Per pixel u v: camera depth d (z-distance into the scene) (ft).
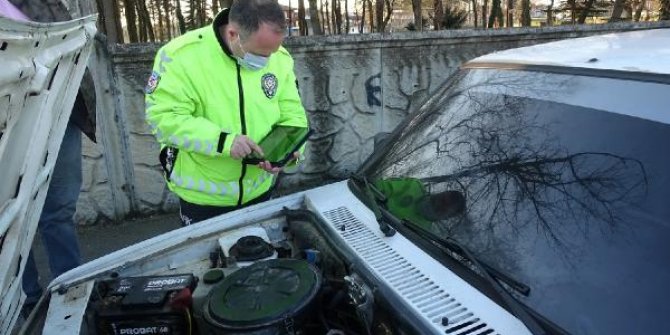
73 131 9.82
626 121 4.80
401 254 5.34
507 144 5.60
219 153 7.41
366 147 16.81
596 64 5.52
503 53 7.07
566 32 18.31
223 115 7.86
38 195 5.94
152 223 14.46
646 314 3.91
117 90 13.55
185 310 5.57
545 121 5.42
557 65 5.87
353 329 5.33
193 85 7.59
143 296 5.69
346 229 6.08
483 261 4.85
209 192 8.23
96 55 12.92
